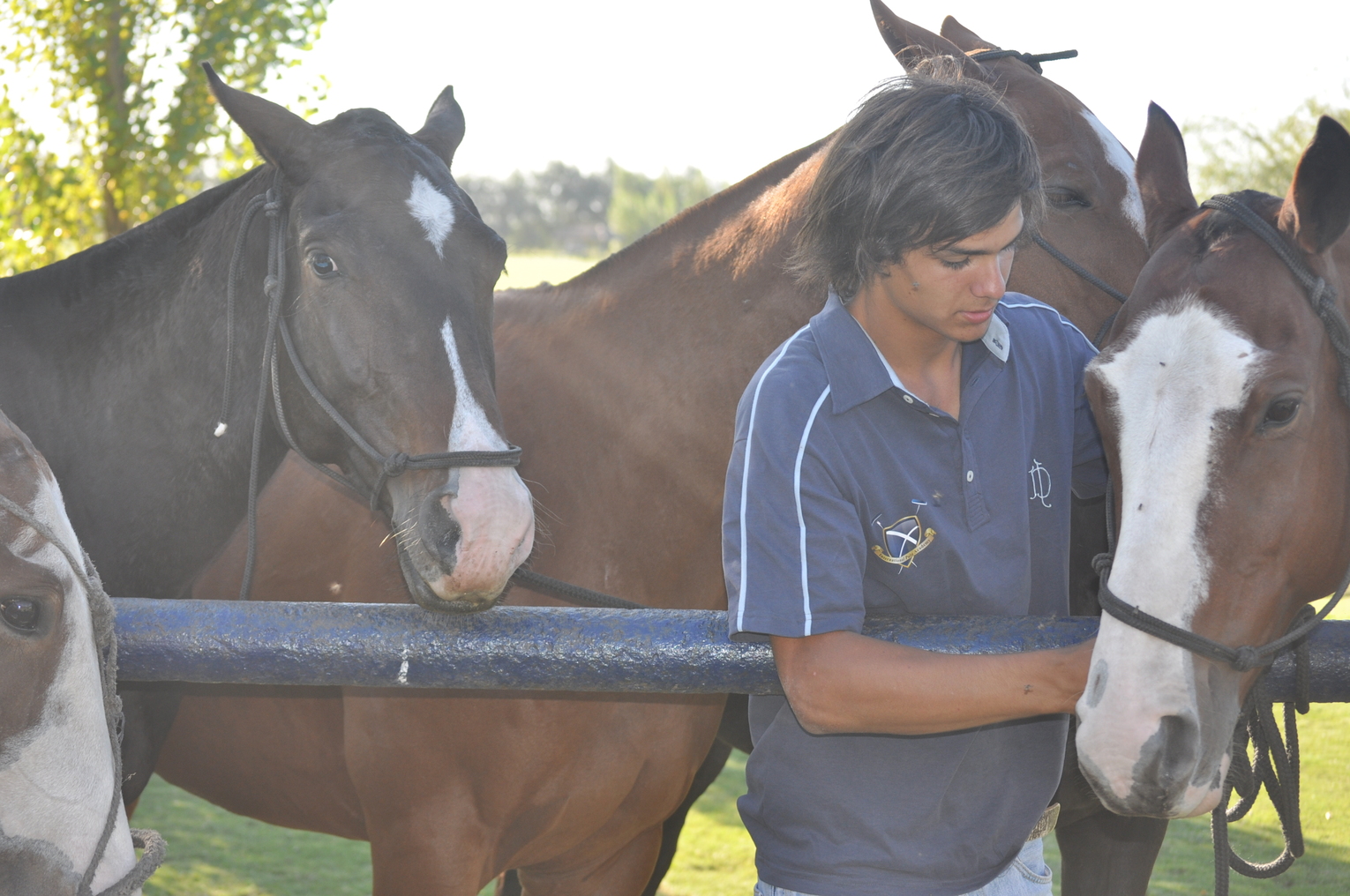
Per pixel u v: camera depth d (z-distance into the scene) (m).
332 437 1.87
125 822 1.33
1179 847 3.82
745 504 1.28
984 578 1.35
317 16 6.96
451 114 2.18
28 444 1.29
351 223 1.76
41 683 1.21
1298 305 1.28
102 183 7.02
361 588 2.11
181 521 2.04
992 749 1.41
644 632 1.37
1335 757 4.44
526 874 2.25
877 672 1.21
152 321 2.04
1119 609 1.20
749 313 2.02
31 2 6.69
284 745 2.26
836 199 1.26
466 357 1.73
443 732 1.94
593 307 2.16
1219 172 16.52
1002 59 2.29
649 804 2.08
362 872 3.67
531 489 2.06
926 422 1.31
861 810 1.38
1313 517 1.26
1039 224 1.34
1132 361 1.29
